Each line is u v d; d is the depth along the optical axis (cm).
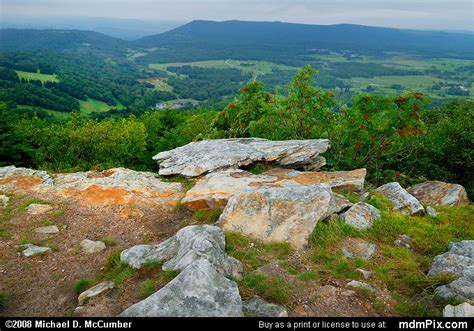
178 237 805
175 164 1340
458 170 2302
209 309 559
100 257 831
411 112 1548
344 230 894
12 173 1277
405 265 774
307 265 752
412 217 1058
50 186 1206
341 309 621
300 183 1166
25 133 2358
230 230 855
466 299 650
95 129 2442
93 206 1084
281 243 806
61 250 866
